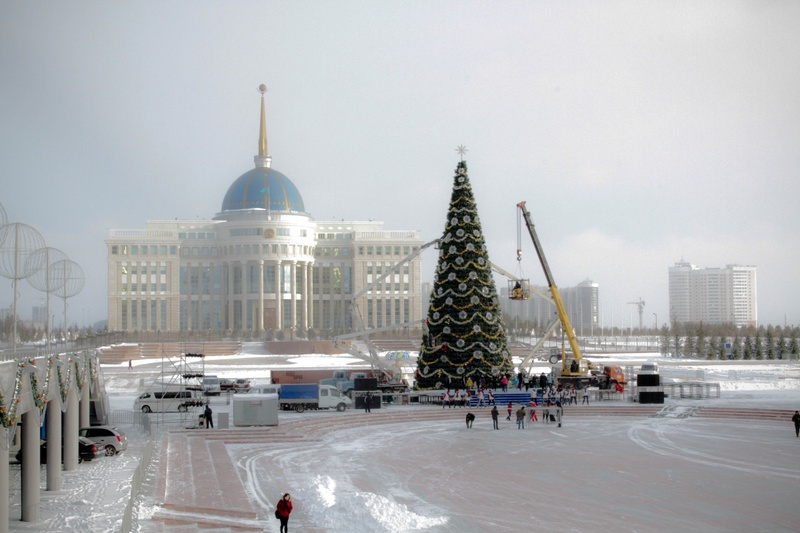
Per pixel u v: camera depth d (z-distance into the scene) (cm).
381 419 8519
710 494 5188
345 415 8538
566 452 6662
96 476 5456
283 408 9075
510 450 6756
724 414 8956
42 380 4406
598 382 10969
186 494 4928
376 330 10825
